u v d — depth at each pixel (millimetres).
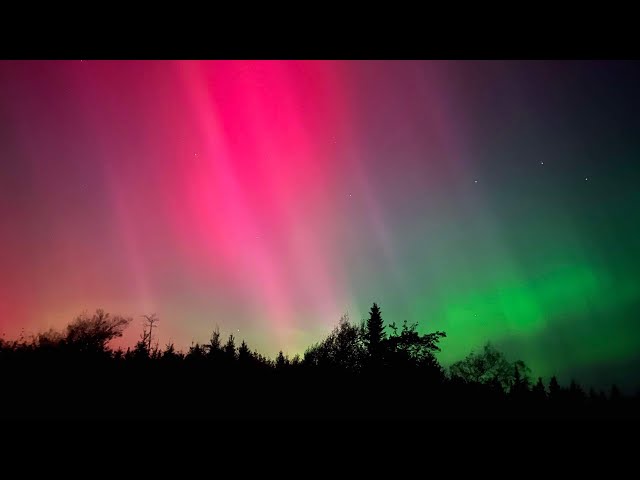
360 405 13727
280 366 19469
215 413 11633
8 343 17562
